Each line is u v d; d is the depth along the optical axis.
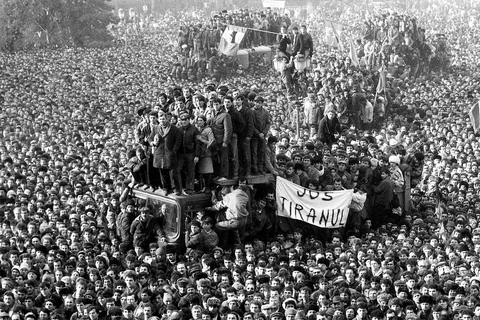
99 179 40.03
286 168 36.19
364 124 55.34
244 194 34.12
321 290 28.27
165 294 28.19
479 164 44.19
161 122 33.41
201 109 34.97
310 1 153.75
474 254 31.48
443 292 28.55
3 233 34.09
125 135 49.41
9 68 78.62
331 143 45.53
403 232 35.22
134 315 27.59
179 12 140.88
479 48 95.94
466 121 54.50
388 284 28.95
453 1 158.62
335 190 36.09
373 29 76.31
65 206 37.03
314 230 36.28
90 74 74.19
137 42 101.81
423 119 57.97
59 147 47.31
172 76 74.25
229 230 34.16
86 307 27.56
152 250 33.09
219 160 34.50
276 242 34.59
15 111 58.84
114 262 31.42
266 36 79.06
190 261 32.00
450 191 40.09
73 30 100.31
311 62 67.31
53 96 64.62
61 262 31.14
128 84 70.12
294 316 26.64
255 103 35.38
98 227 34.91
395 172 37.94
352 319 27.06
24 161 44.34
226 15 79.50
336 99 54.66
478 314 26.75
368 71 64.00
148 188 35.12
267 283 29.39
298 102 54.12
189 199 34.06
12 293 28.38
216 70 73.25
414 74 74.69
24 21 98.06
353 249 33.12
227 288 28.14
